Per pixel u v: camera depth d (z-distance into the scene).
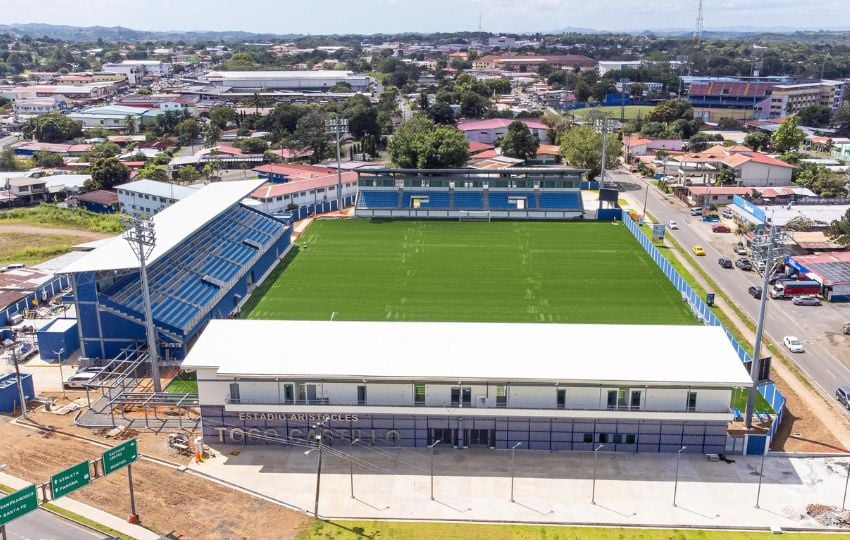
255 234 114.50
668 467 60.78
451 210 145.88
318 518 53.97
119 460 51.62
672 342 66.38
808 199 147.88
